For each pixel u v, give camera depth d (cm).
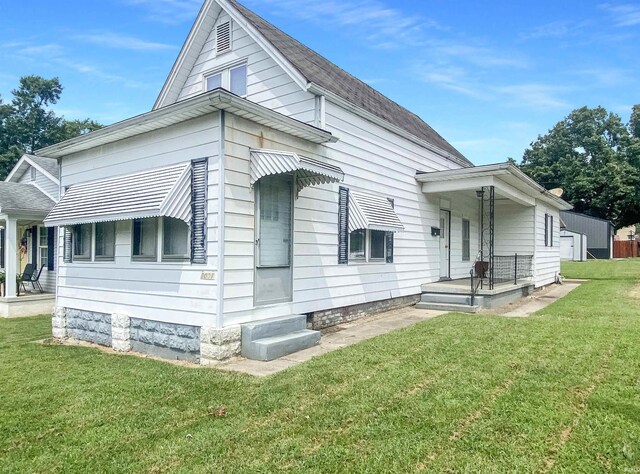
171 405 457
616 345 654
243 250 657
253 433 383
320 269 838
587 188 4209
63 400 478
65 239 884
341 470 321
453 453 342
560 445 352
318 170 672
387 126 1058
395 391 475
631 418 400
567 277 2111
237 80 978
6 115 3475
